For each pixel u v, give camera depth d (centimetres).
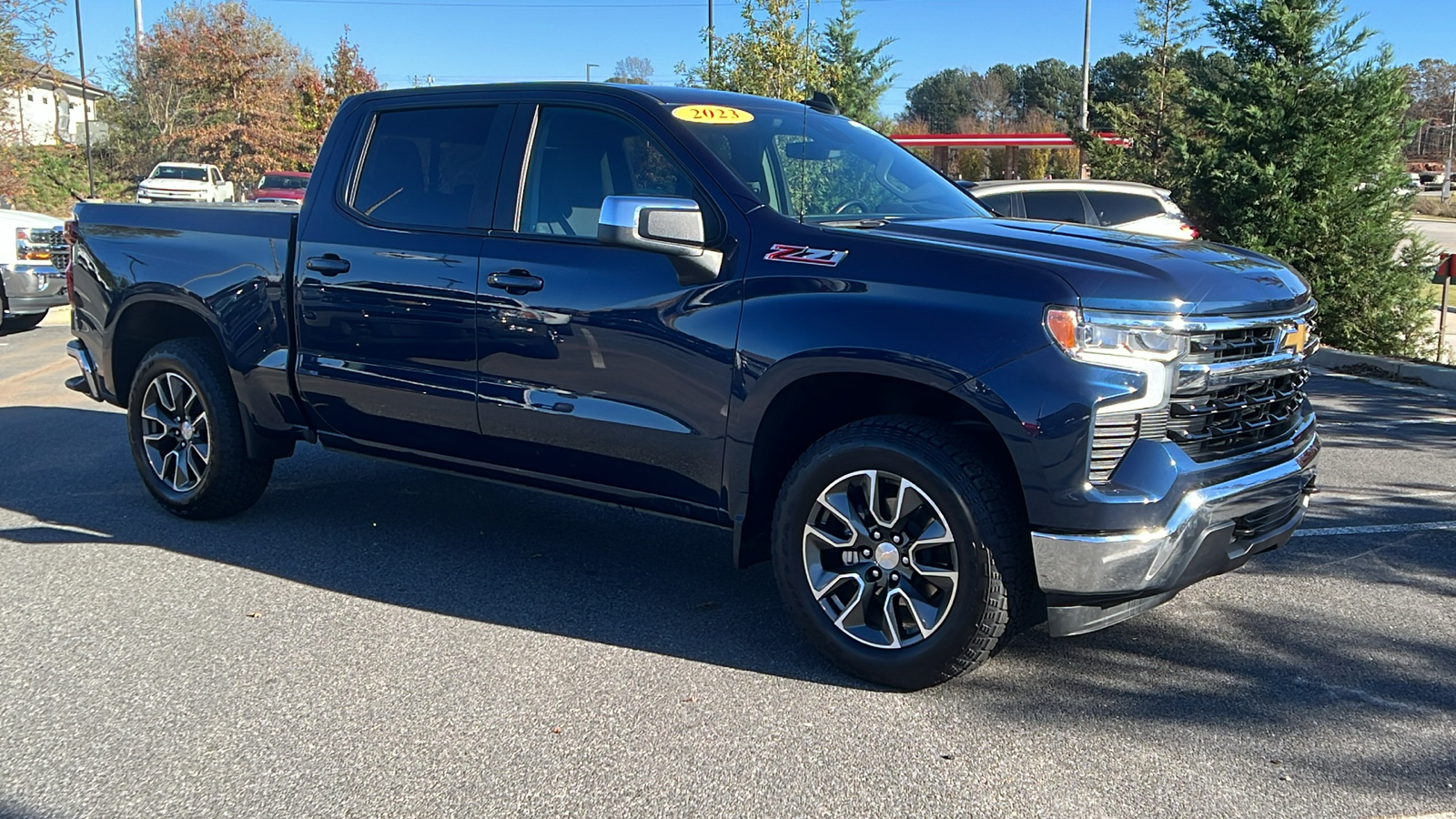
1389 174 1274
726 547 516
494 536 526
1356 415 858
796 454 395
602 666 376
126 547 503
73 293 568
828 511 366
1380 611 427
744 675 369
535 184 428
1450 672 370
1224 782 299
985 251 342
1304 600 439
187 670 370
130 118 4212
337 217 474
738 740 323
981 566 332
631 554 501
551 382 411
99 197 3672
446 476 641
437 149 456
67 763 309
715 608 433
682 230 362
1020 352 321
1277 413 371
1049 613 335
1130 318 317
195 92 4178
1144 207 1237
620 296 391
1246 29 1330
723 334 370
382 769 306
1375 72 1271
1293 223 1284
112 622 411
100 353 557
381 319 453
